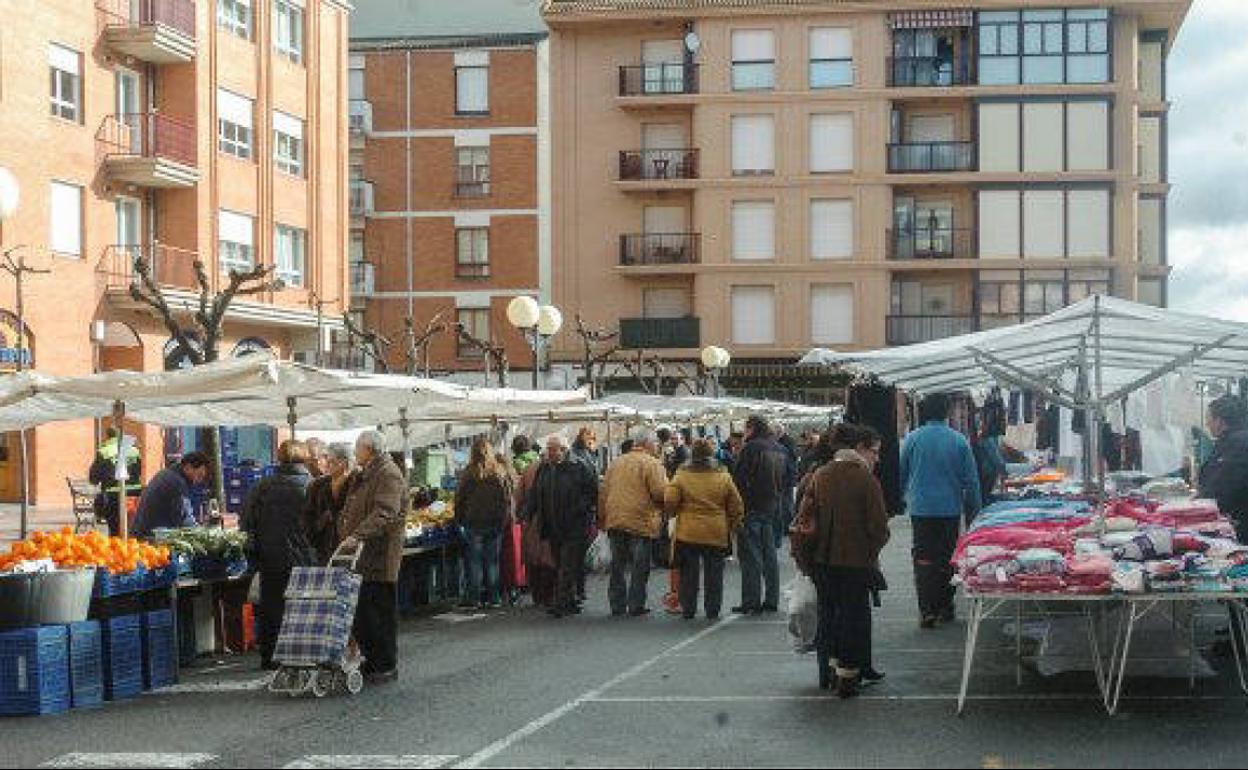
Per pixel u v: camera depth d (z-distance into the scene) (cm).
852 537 1110
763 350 5731
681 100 5769
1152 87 6359
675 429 3375
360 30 6253
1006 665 1252
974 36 5731
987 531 1101
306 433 2461
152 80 4003
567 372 5856
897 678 1191
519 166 6034
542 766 873
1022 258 5697
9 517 3169
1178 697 1080
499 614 1800
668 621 1684
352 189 6062
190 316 3962
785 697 1112
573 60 5944
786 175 5725
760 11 5728
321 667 1179
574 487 1775
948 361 1683
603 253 5916
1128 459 2614
